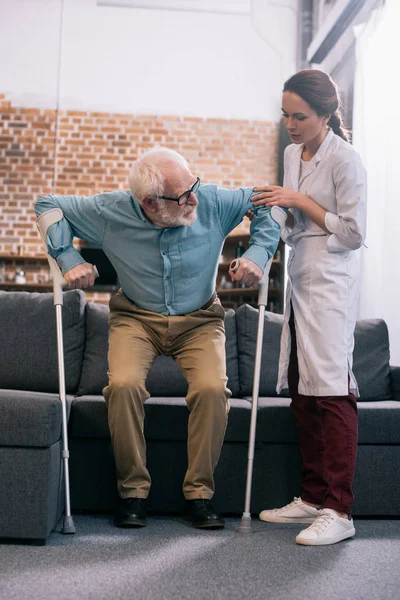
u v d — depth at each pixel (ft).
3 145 25.09
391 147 13.74
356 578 5.61
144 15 25.62
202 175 25.64
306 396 7.76
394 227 13.55
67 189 25.13
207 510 7.42
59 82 25.27
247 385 9.86
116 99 25.46
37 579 5.35
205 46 25.77
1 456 6.57
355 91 16.10
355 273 7.67
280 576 5.61
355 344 10.10
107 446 8.11
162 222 7.30
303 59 25.36
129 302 7.88
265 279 7.73
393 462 8.35
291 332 7.91
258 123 25.91
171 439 8.13
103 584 5.24
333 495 7.14
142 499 7.52
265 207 7.80
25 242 24.90
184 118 25.67
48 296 9.71
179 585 5.26
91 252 24.03
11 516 6.52
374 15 15.64
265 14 25.73
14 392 7.09
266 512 7.92
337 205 7.52
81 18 25.45
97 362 9.43
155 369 9.53
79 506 8.09
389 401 9.65
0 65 25.16
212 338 7.75
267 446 8.24
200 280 7.75
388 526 7.92
